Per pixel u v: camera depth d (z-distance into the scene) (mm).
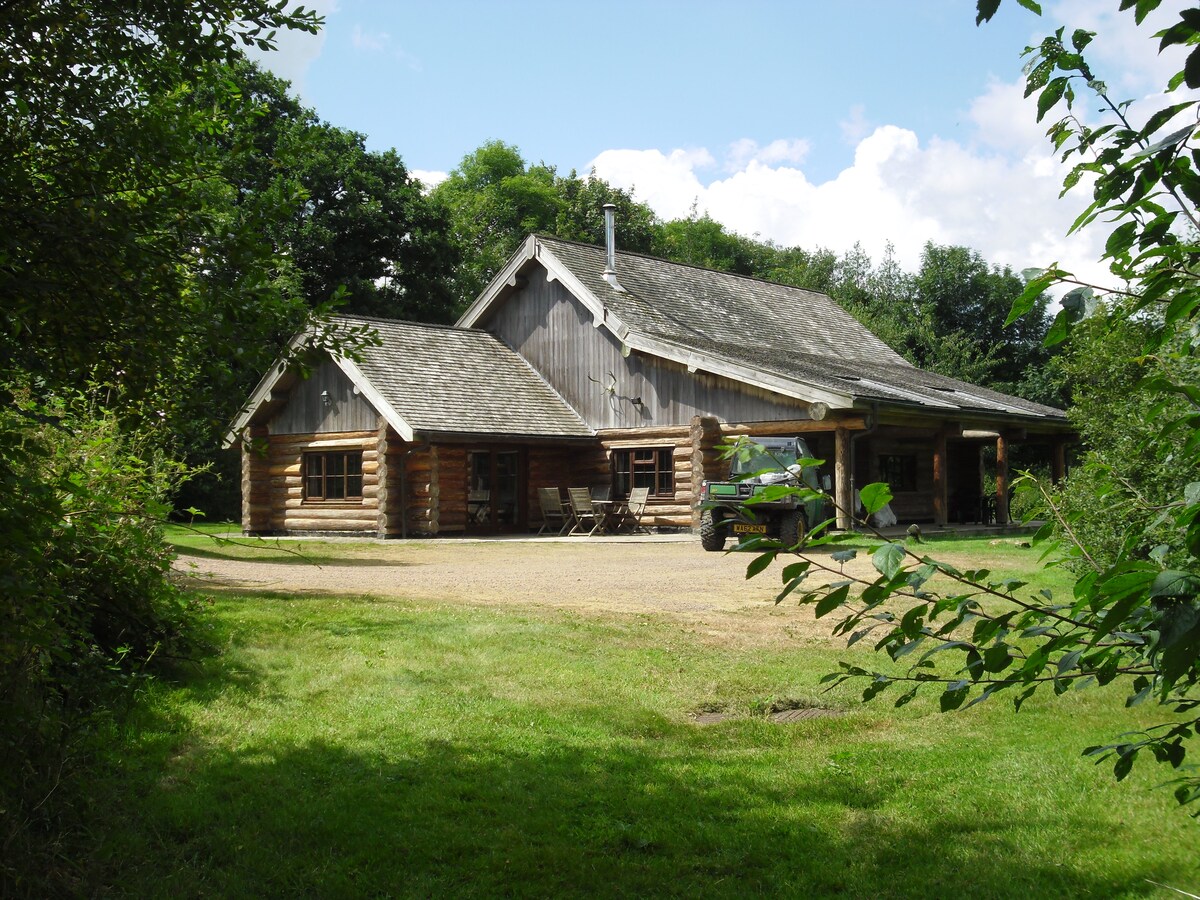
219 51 4355
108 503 6805
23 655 4840
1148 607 2400
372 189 38719
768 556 2656
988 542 19406
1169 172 2408
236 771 5965
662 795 5910
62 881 4539
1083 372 11383
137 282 3963
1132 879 4547
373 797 5734
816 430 21594
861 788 5988
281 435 25906
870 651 9453
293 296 4555
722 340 27516
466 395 24719
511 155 60969
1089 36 2658
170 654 7566
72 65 4234
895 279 50531
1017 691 7914
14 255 3811
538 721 7172
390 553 19156
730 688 8227
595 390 26062
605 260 28969
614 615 10797
